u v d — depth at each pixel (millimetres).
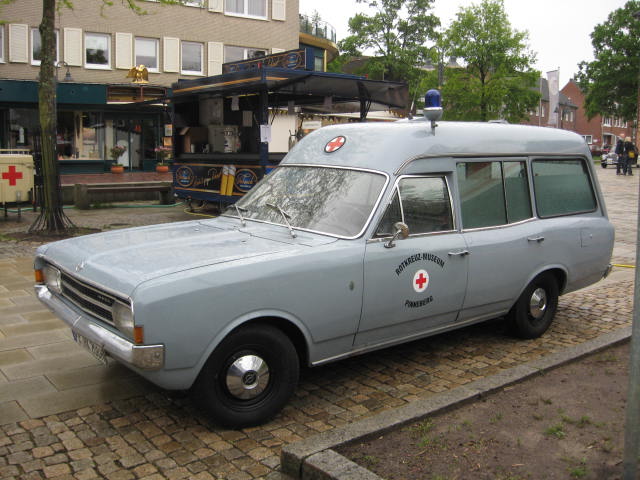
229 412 3980
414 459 3586
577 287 6473
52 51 11070
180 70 27000
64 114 24672
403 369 5293
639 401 3082
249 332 3965
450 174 5207
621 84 58250
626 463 3143
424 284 4875
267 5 28703
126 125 26078
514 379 4707
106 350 3883
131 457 3713
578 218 6379
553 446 3777
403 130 5043
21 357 5336
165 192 16797
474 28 36125
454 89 36719
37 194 14398
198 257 4102
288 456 3523
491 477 3418
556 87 38844
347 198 4777
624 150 33375
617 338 5691
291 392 4211
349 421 4277
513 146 5812
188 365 3764
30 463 3623
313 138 5648
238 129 14742
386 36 46281
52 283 4789
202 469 3594
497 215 5594
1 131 23141
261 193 5410
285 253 4188
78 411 4316
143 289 3621
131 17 25656
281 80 12180
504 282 5555
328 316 4312
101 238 4863
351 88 13086
